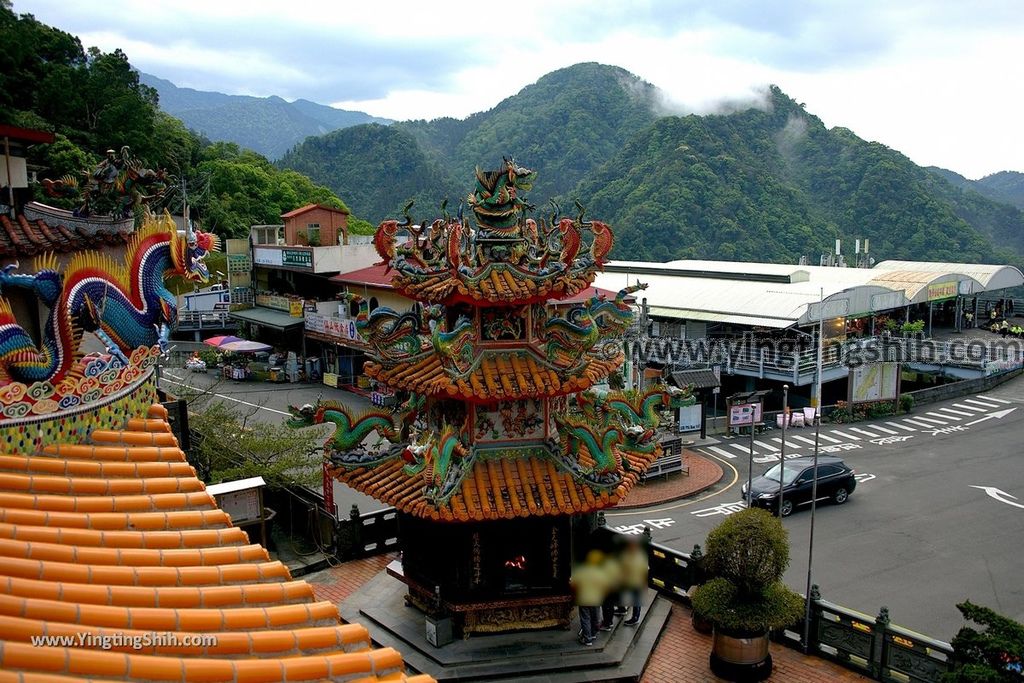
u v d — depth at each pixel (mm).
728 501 36219
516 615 18219
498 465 17938
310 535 24906
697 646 18812
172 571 9273
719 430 48438
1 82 63094
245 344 62906
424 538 18859
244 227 84938
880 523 33344
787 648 18875
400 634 18438
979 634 15273
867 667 17453
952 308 76312
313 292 67125
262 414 50469
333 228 70750
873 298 54156
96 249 13094
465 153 191500
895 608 25297
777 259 115812
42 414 10531
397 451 19234
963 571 28250
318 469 32281
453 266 16594
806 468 35438
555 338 17344
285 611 9242
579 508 16969
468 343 16844
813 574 28000
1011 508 35031
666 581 21141
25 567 8539
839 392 55844
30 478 9953
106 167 13070
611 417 18281
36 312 12789
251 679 8180
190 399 35875
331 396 56750
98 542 9453
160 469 10945
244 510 23797
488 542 17766
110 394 11336
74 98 67312
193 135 106438
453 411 18312
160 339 12109
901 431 48750
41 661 7250
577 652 17547
